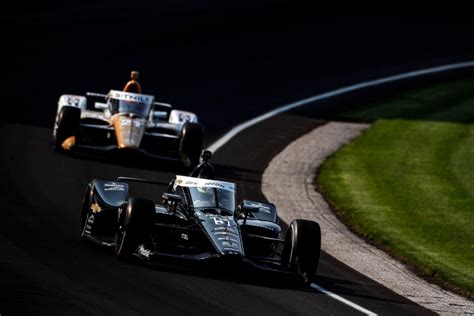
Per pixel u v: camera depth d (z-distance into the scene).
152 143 83.94
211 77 123.94
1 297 41.28
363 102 122.69
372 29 161.00
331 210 75.31
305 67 135.62
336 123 110.94
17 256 49.31
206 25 150.00
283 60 137.38
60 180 71.31
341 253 62.19
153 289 45.84
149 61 127.06
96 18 147.50
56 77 114.25
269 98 118.62
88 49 129.38
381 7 175.75
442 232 70.69
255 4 167.12
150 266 50.22
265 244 53.50
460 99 127.44
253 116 109.31
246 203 55.06
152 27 145.12
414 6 179.50
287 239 51.22
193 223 51.03
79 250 52.28
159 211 51.94
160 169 80.12
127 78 117.94
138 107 83.44
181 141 81.31
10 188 66.56
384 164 92.62
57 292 43.34
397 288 54.78
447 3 183.75
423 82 135.88
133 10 154.88
